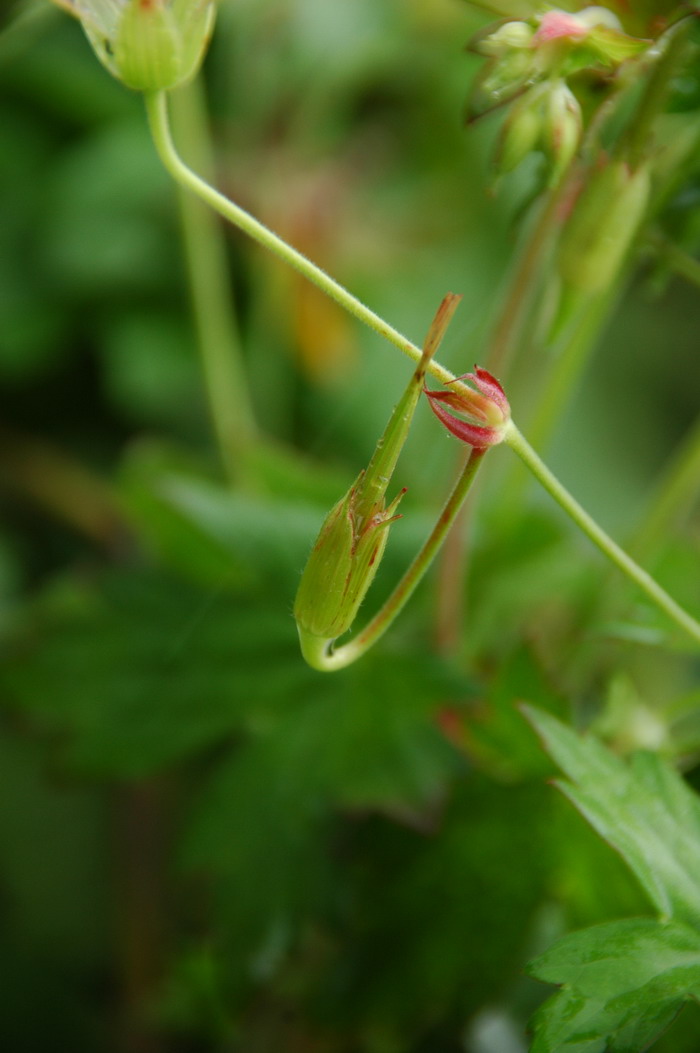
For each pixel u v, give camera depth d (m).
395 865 0.28
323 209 0.45
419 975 0.28
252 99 0.44
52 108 0.44
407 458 0.32
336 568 0.25
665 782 0.26
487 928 0.28
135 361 0.42
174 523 0.30
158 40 0.25
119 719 0.30
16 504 0.43
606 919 0.28
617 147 0.26
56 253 0.43
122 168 0.43
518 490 0.30
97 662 0.30
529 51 0.25
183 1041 0.36
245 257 0.44
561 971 0.25
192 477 0.32
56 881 0.41
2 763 0.41
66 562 0.43
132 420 0.44
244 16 0.42
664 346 0.50
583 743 0.26
